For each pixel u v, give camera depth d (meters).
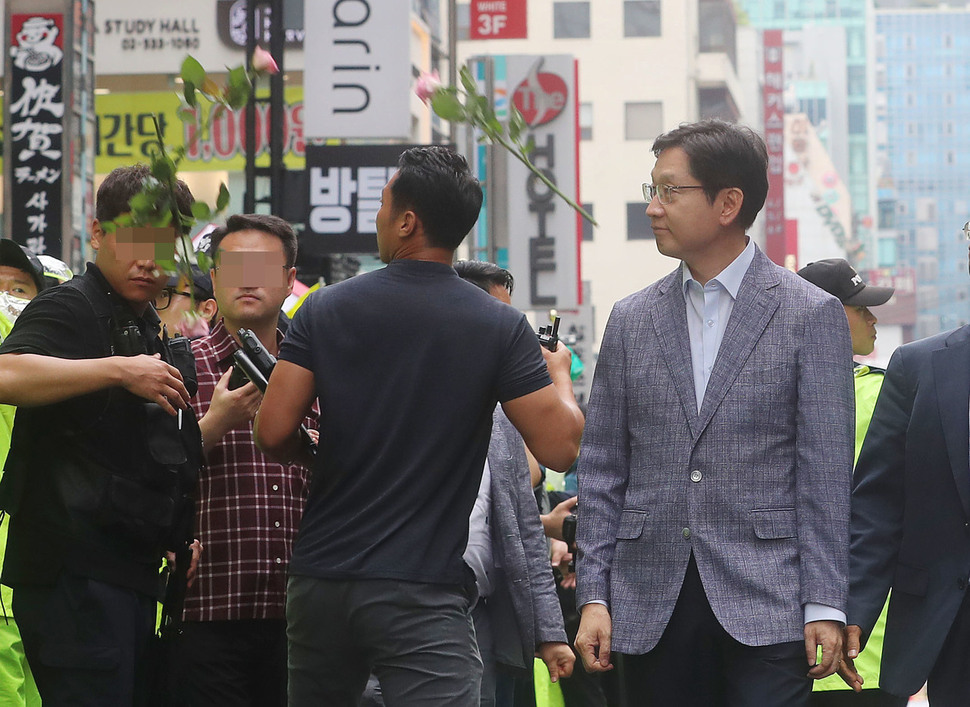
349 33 19.31
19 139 15.80
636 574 5.43
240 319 6.53
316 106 19.34
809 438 5.29
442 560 4.87
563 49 61.75
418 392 4.92
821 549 5.20
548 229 25.39
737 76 81.12
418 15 46.03
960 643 5.60
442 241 5.09
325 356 4.96
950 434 5.65
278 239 6.65
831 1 197.25
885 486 5.83
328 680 4.94
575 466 10.78
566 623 9.07
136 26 27.55
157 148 5.05
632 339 5.63
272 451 5.12
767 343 5.41
